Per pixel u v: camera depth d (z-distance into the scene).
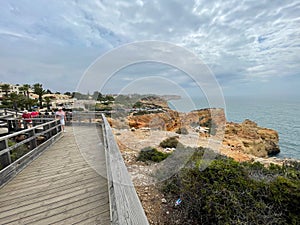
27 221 1.83
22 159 3.30
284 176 2.92
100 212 1.96
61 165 3.45
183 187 2.95
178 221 2.47
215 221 2.25
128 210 1.05
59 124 6.32
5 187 2.56
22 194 2.37
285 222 2.02
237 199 2.33
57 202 2.17
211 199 2.44
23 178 2.87
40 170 3.21
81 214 1.93
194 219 2.46
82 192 2.40
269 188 2.44
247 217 2.06
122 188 1.32
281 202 2.21
